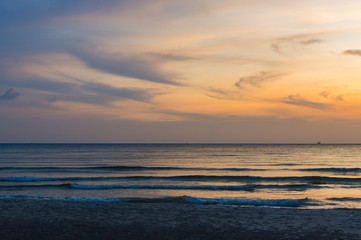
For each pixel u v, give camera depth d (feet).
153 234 25.59
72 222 29.81
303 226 29.14
